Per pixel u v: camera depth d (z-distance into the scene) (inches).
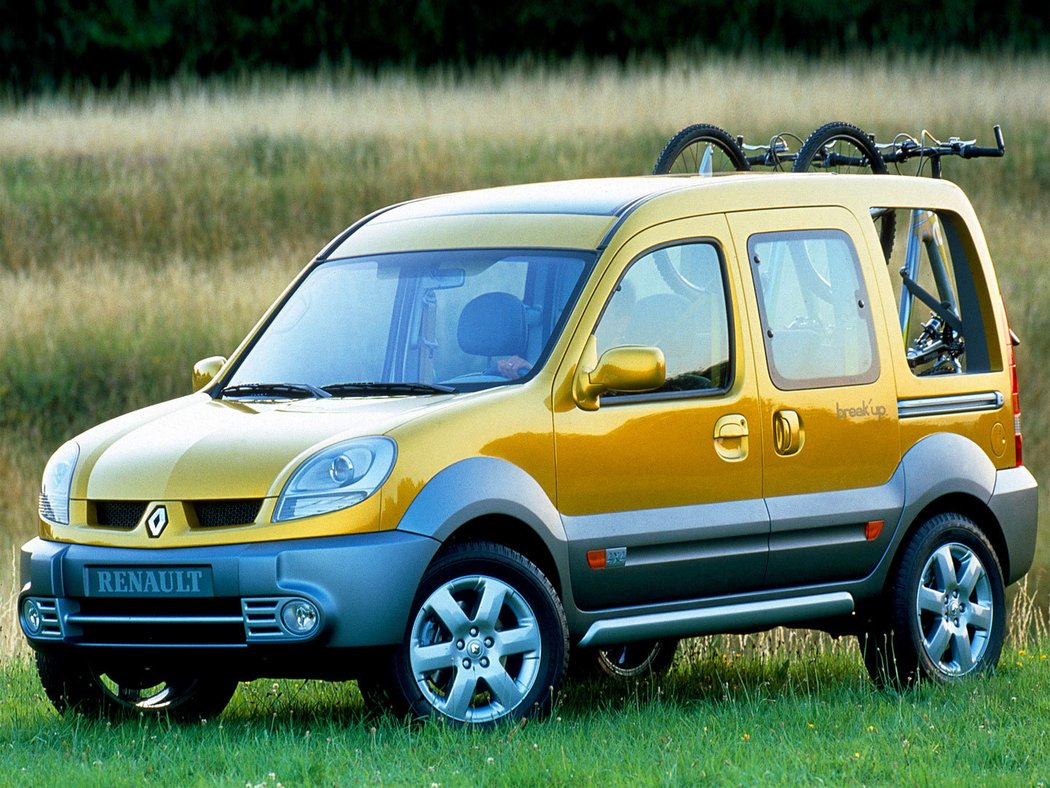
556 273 703.1
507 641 653.9
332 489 625.9
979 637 817.5
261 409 692.7
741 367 727.1
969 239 854.5
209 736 655.8
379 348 722.2
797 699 738.8
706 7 3969.0
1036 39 3961.6
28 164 2965.1
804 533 742.5
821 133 1045.8
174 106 3348.9
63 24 3627.0
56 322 2322.8
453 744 604.7
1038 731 658.2
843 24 3949.3
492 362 690.8
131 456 664.4
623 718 688.4
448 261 732.0
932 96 3346.5
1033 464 1974.7
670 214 724.0
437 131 3201.3
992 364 848.9
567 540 668.7
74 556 650.2
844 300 775.7
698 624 713.6
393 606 622.8
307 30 3833.7
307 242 2723.9
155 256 2642.7
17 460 1953.7
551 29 3939.5
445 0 3914.9
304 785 559.2
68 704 715.4
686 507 705.0
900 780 571.5
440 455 640.4
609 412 685.9
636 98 3324.3
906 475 781.9
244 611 618.5
